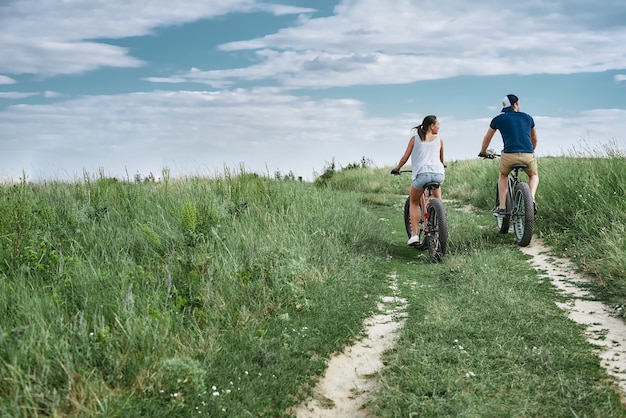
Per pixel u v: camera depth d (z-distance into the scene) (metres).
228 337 5.43
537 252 9.13
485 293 6.89
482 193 15.06
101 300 5.65
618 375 4.79
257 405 4.39
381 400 4.52
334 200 13.48
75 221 8.81
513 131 9.93
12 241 7.24
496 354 5.24
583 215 9.86
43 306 5.26
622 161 11.38
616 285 7.13
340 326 6.05
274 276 6.88
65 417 3.91
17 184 10.26
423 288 7.52
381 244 9.87
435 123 9.31
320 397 4.74
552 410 4.34
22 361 4.30
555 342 5.48
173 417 4.09
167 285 6.27
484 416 4.24
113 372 4.44
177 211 9.61
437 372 4.89
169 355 4.87
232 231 8.88
